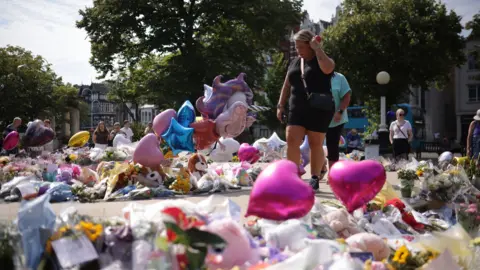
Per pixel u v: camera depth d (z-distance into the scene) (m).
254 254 3.29
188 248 2.84
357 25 37.00
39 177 9.07
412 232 5.04
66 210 3.66
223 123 8.16
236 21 40.00
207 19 38.44
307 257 2.96
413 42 35.69
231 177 8.89
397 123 14.56
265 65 42.59
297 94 6.88
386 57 36.88
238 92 8.50
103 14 37.19
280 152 14.70
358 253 3.34
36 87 51.91
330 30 38.91
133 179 7.79
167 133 8.15
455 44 38.22
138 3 36.59
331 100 6.78
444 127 60.56
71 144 14.43
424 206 6.34
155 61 42.56
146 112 98.19
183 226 2.86
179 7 37.72
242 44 38.88
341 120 8.35
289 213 3.85
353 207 4.86
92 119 141.12
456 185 6.32
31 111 51.66
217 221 3.29
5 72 50.44
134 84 42.28
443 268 3.29
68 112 58.59
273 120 55.94
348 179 4.86
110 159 12.33
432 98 58.72
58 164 10.25
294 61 7.10
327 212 4.72
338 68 38.19
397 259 3.39
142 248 2.97
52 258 3.06
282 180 3.90
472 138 12.18
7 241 3.06
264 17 37.41
